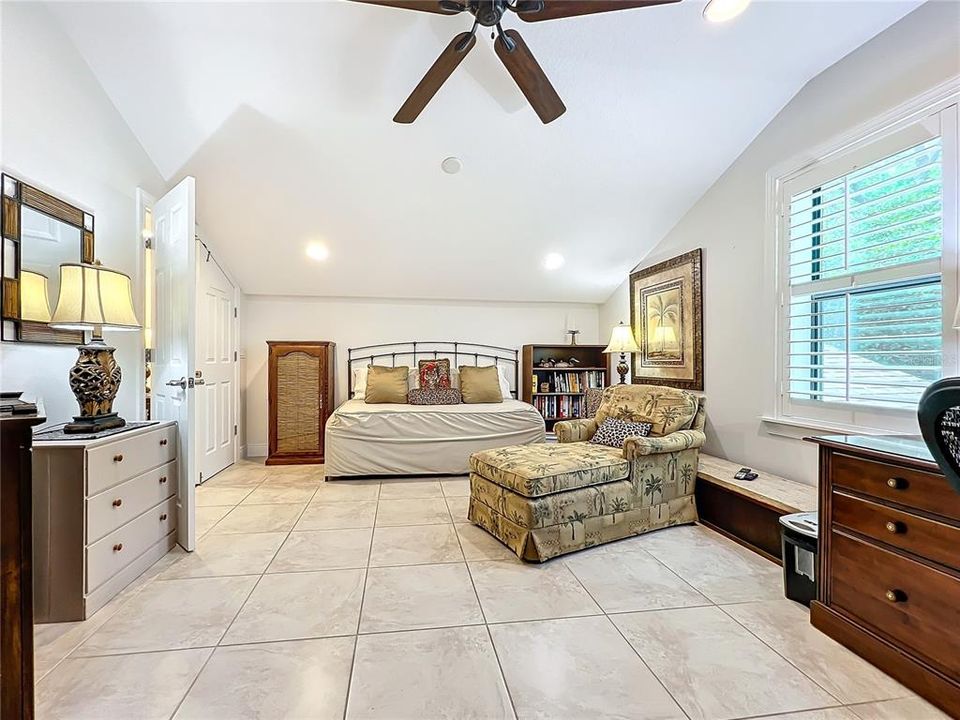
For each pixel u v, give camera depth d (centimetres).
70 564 188
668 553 256
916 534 150
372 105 281
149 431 236
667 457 293
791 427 281
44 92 222
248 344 499
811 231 273
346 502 345
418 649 170
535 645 173
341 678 154
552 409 525
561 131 304
